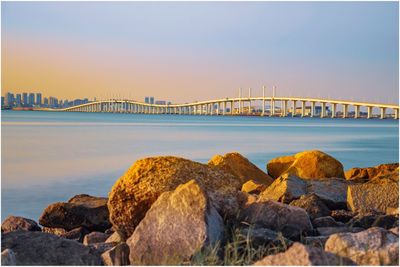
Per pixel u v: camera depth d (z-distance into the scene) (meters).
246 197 10.50
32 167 39.12
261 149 55.81
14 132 81.56
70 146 57.50
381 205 12.55
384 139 75.44
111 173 35.69
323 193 13.63
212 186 10.77
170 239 8.37
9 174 35.09
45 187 29.59
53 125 107.06
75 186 30.14
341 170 19.12
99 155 48.72
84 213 13.98
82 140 65.94
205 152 52.25
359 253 7.43
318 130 104.56
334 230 10.06
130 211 10.75
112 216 10.97
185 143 62.94
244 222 9.24
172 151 52.97
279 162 20.23
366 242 7.55
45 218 14.06
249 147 58.22
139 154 49.91
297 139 73.19
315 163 18.95
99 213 14.09
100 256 8.72
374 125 151.12
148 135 77.56
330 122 181.38
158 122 140.50
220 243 8.63
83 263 8.49
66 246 8.76
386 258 7.34
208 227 8.42
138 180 10.95
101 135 76.12
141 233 8.54
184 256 8.11
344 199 13.50
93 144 60.22
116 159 45.28
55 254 8.59
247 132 90.38
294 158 20.19
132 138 70.81
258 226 9.62
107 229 14.01
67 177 33.62
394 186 12.76
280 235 8.61
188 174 10.92
